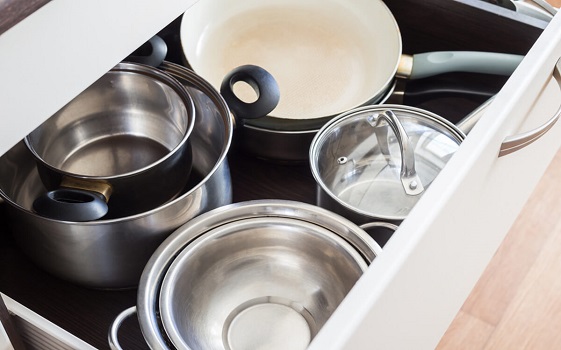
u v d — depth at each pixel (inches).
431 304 27.0
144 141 32.9
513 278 43.6
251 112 30.0
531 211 46.5
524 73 25.1
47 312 29.9
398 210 31.3
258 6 37.7
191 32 35.4
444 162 31.3
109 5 20.3
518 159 28.9
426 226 21.1
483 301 42.8
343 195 32.0
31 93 19.1
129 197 28.0
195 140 33.4
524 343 41.4
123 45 21.5
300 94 35.7
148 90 31.6
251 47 37.1
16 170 30.9
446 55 35.3
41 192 31.9
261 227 28.2
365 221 29.1
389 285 20.1
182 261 27.0
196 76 31.5
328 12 37.7
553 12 37.5
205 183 27.6
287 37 37.5
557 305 42.8
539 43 26.2
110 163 32.7
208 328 28.5
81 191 26.2
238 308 29.3
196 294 28.3
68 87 20.2
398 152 32.4
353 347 19.7
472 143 22.9
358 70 36.7
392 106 32.1
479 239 30.0
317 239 28.0
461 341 41.3
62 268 27.9
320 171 31.5
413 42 38.3
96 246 26.7
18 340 26.0
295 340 28.7
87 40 20.1
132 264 27.9
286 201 28.5
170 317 25.5
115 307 30.1
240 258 29.0
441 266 25.4
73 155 32.4
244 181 34.9
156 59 31.6
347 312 19.2
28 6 17.6
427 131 31.9
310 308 29.1
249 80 30.0
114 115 32.4
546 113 30.4
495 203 29.5
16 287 30.5
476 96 36.9
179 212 27.3
